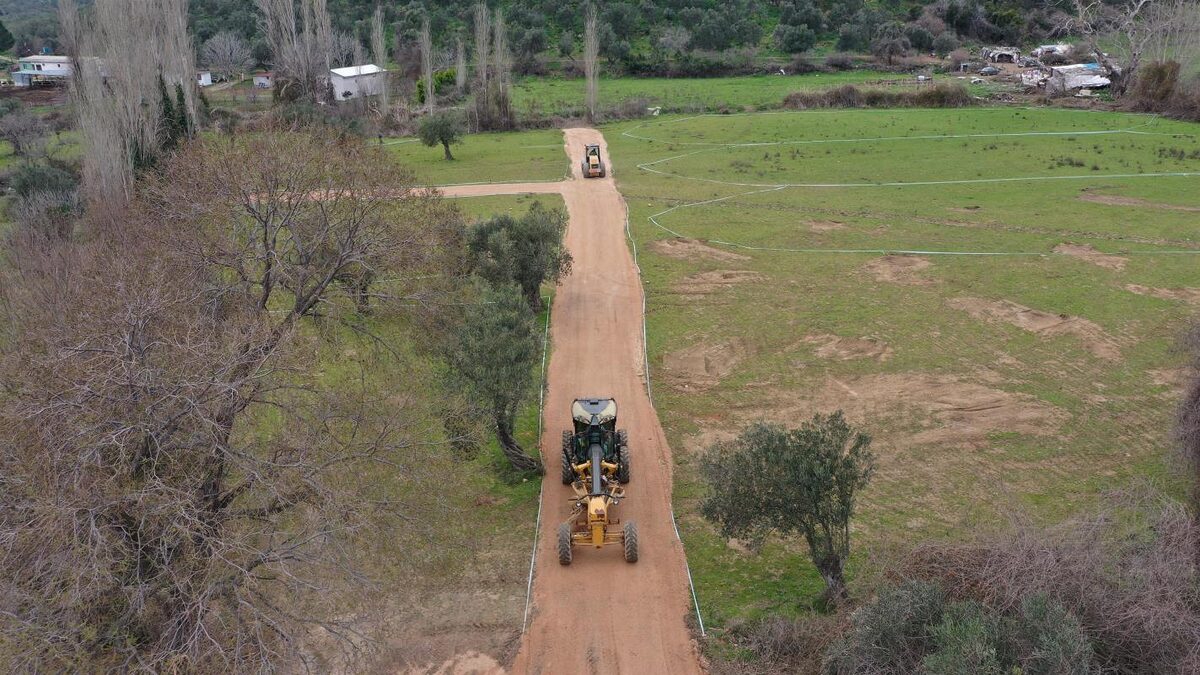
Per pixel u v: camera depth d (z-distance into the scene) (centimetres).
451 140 7131
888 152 6675
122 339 1670
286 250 2784
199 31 12912
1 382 1734
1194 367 2483
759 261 4406
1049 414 2889
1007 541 1680
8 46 14062
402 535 1811
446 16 12900
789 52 11925
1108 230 4584
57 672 1393
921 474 2606
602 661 1897
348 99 9669
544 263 3759
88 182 5244
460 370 2470
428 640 1959
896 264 4259
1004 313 3653
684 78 11300
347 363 2742
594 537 2120
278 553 1572
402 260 2744
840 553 1984
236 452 1678
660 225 5028
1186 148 6359
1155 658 1468
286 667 1579
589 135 8038
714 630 1978
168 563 1493
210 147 3291
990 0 13050
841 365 3303
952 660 1359
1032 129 7325
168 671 1442
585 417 2428
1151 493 1958
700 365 3369
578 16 12788
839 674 1577
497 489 2583
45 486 1495
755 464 1923
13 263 3466
